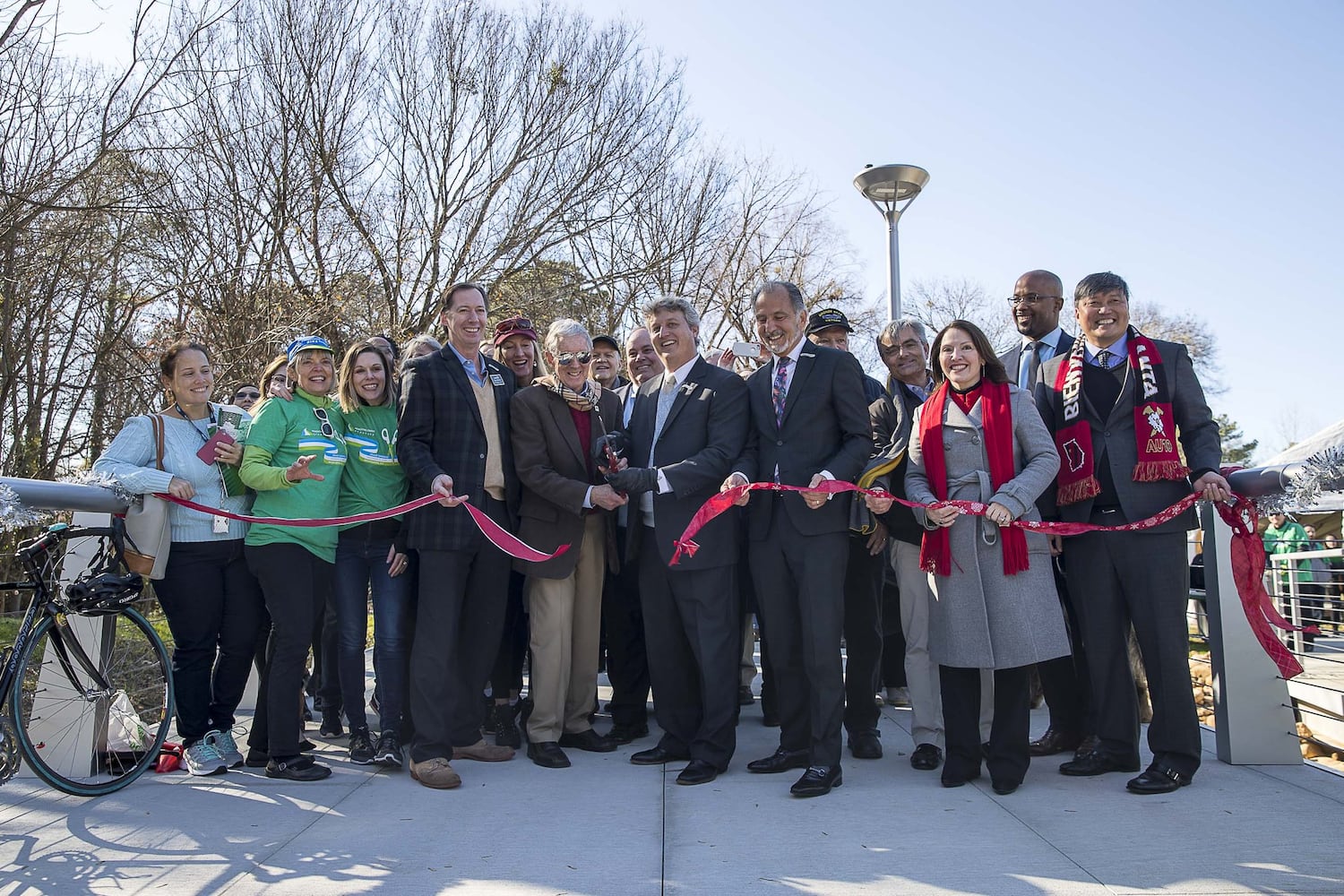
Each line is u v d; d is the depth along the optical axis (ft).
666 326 14.70
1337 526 28.78
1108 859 9.76
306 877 9.48
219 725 14.24
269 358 43.50
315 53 51.75
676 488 13.50
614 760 14.97
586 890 9.11
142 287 43.47
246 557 13.91
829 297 76.79
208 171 47.01
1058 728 14.61
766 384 14.03
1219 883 9.07
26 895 9.07
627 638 16.87
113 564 13.14
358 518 13.47
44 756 13.07
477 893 9.03
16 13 32.14
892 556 15.29
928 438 13.23
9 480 11.27
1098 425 12.98
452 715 13.80
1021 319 15.92
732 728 13.69
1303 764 13.51
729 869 9.62
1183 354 13.04
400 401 14.35
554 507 14.73
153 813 11.72
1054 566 14.51
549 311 60.08
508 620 16.10
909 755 15.03
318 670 18.43
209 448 13.74
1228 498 11.89
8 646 12.19
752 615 20.24
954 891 8.98
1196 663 24.29
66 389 42.11
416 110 57.36
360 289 51.72
